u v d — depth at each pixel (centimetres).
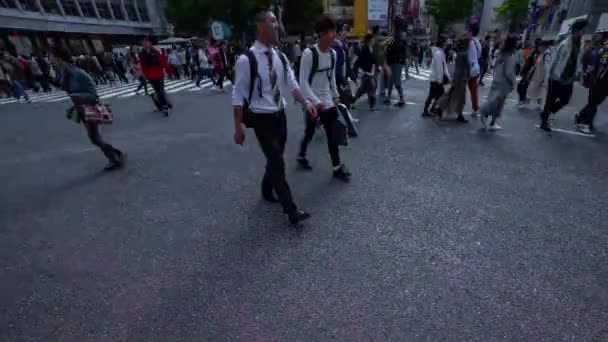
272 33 282
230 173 453
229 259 271
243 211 349
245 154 527
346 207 348
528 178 405
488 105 598
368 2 3109
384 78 884
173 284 244
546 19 3991
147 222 334
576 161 455
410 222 316
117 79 2062
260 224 322
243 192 394
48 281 253
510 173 421
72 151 584
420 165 455
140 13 4625
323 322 206
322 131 638
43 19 3353
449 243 282
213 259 271
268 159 302
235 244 291
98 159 535
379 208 344
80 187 428
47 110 1044
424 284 235
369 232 302
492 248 274
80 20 3769
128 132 695
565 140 548
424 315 209
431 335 194
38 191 420
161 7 4894
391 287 233
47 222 343
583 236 287
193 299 228
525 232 295
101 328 207
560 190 373
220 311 217
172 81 1728
